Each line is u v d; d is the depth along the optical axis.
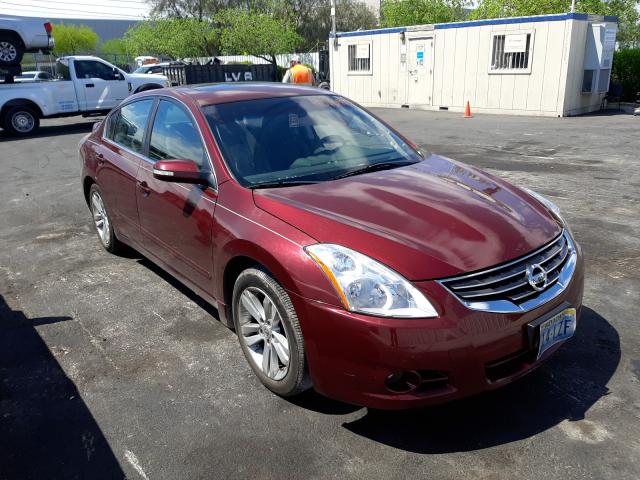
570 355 3.28
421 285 2.41
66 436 2.79
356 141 3.83
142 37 39.72
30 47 14.61
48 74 23.84
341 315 2.45
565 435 2.63
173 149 3.87
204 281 3.53
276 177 3.33
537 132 11.75
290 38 34.69
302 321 2.60
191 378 3.25
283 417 2.86
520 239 2.70
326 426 2.78
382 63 18.27
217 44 39.62
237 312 3.18
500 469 2.44
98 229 5.47
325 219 2.75
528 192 3.51
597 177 7.52
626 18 30.94
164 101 4.16
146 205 4.09
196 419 2.88
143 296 4.41
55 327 3.94
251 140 3.55
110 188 4.76
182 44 38.09
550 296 2.63
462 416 2.80
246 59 34.66
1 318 4.12
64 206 7.32
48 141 13.80
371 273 2.45
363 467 2.49
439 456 2.54
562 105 14.14
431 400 2.41
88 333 3.84
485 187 3.28
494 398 2.92
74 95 15.47
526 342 2.51
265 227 2.86
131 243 4.71
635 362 3.19
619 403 2.84
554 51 13.97
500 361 2.49
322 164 3.51
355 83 19.39
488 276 2.50
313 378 2.65
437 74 16.75
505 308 2.47
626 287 4.15
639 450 2.51
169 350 3.57
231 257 3.05
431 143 10.91
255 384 3.17
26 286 4.71
